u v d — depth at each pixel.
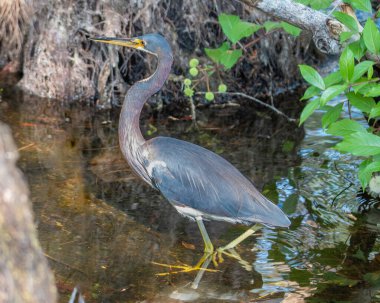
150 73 15.02
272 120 14.21
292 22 9.93
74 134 13.27
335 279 9.02
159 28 14.88
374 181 11.05
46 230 10.01
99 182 11.49
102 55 14.85
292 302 8.48
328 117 10.42
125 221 10.41
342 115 13.78
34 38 15.23
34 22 15.16
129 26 14.85
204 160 9.96
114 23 14.70
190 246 9.88
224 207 9.66
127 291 8.71
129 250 9.66
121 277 9.02
